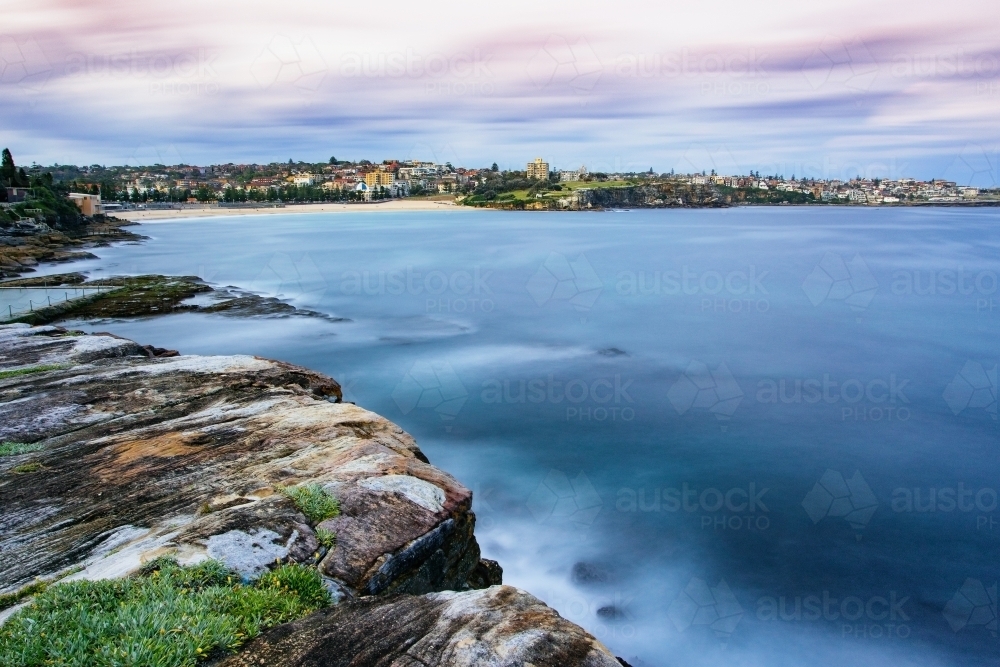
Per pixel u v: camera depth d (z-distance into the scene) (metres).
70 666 5.79
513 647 6.36
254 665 6.16
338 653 6.34
